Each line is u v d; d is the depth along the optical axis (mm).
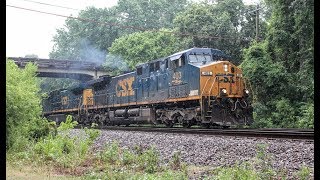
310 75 24672
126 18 61031
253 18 38969
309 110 22844
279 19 26578
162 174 8570
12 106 11789
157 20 62688
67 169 9875
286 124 25156
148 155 10320
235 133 15734
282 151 10875
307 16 23859
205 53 21078
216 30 36781
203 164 10023
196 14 38500
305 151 10336
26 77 16031
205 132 16938
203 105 19297
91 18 62156
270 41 27578
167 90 22344
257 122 26328
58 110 40469
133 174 8648
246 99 20391
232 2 39219
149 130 20672
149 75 24391
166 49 42938
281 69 26500
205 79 19422
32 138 13703
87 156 11695
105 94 30719
